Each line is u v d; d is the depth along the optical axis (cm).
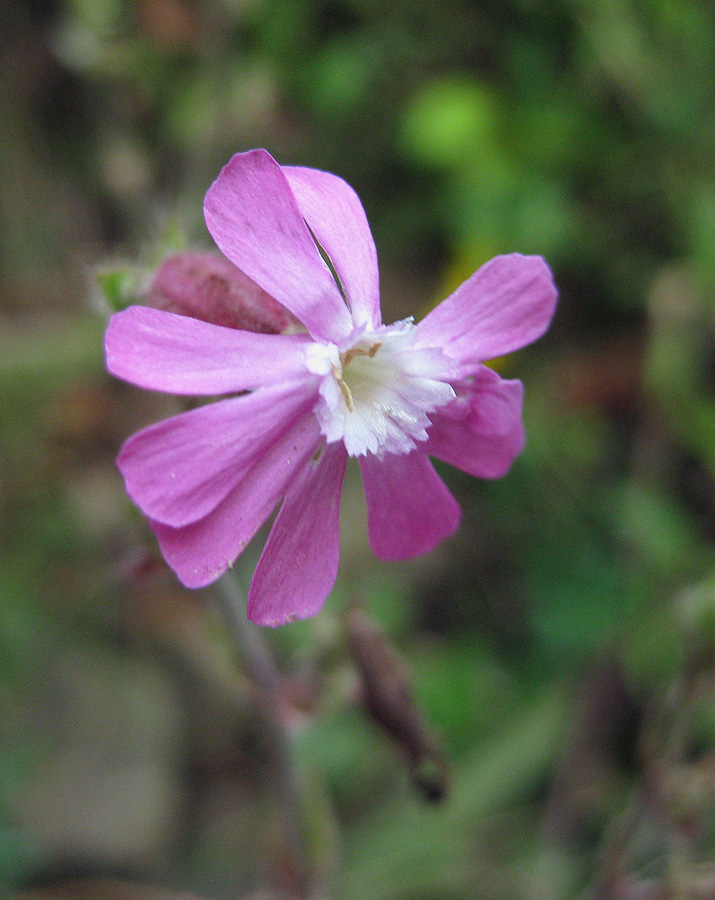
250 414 12
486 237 23
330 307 12
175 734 21
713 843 16
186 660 21
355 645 14
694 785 14
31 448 21
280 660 19
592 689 19
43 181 24
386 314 25
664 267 23
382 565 22
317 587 12
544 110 23
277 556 12
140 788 20
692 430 21
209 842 19
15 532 21
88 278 13
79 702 20
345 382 12
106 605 21
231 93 20
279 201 12
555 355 24
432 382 12
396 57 24
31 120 24
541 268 12
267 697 14
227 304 12
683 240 23
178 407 13
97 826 19
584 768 19
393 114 24
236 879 19
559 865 18
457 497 23
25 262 23
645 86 23
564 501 22
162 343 12
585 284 24
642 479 22
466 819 18
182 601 19
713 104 24
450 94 23
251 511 12
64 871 19
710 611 14
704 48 24
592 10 23
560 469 22
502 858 18
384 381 12
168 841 19
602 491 22
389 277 26
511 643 21
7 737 19
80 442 22
